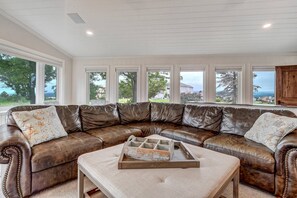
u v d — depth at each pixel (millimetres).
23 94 3199
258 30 2949
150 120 3406
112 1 2408
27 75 3270
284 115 2250
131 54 4207
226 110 2729
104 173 1220
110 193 1079
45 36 3410
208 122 2789
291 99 3381
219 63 3975
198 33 3156
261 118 2232
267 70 3805
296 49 3520
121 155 1404
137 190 1022
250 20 2695
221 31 3045
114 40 3551
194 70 4129
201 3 2391
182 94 4234
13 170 1568
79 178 1485
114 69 4395
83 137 2215
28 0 2418
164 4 2449
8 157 1545
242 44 3453
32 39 3205
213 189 1055
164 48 3834
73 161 1936
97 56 4363
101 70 4445
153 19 2807
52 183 1779
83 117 2711
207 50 3805
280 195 1657
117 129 2684
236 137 2322
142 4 2463
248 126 2398
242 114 2537
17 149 1577
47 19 2846
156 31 3162
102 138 2277
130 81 4426
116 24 2977
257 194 1742
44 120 2090
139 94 4336
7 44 2711
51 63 3752
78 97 4445
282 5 2338
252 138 2160
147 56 4258
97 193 1526
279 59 3689
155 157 1333
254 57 3809
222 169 1290
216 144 2123
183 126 2990
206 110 2918
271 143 1831
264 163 1717
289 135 1784
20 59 3113
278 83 3510
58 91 4086
